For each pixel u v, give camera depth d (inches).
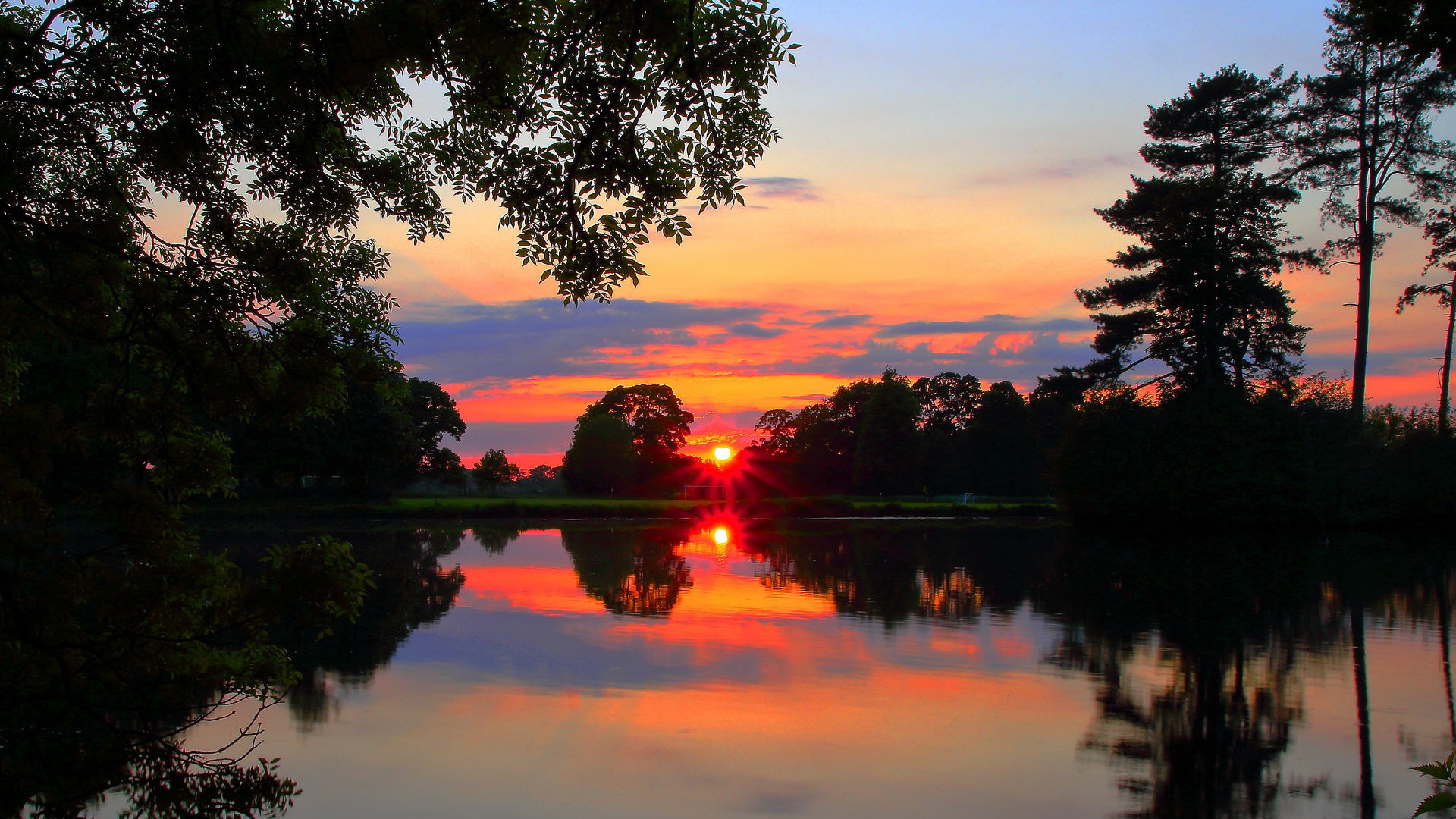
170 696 325.4
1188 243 1418.6
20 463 273.9
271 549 301.3
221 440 317.7
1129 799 267.1
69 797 265.0
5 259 260.5
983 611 591.8
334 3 263.3
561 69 257.0
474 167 297.6
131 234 282.5
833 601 635.5
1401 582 775.7
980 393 3521.2
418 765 289.6
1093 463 1550.2
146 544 282.5
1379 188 1341.0
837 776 283.3
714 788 272.7
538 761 293.7
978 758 301.4
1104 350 1521.9
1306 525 1454.2
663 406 3201.3
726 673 410.6
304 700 365.1
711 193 272.5
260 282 282.2
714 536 1320.1
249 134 276.7
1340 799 267.1
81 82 266.4
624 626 525.7
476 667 419.5
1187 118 1464.1
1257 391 1489.9
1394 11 239.0
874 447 2827.3
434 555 968.9
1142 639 498.9
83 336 280.4
